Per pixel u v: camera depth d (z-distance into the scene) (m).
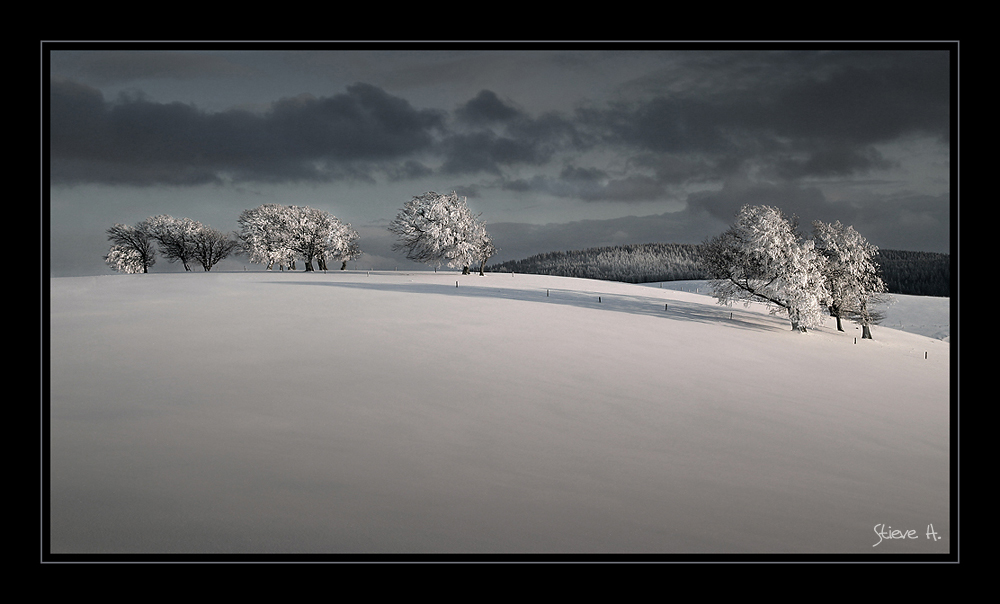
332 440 14.12
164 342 27.48
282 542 8.50
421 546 8.65
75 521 8.80
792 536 10.11
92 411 15.53
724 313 51.72
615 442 15.98
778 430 18.78
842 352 38.72
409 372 23.05
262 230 100.69
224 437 13.75
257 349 26.25
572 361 27.42
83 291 52.41
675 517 10.64
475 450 14.22
